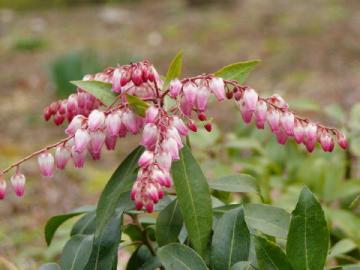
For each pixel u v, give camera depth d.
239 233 2.25
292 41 12.18
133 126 2.15
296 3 15.91
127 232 2.68
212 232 2.41
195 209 2.19
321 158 3.83
